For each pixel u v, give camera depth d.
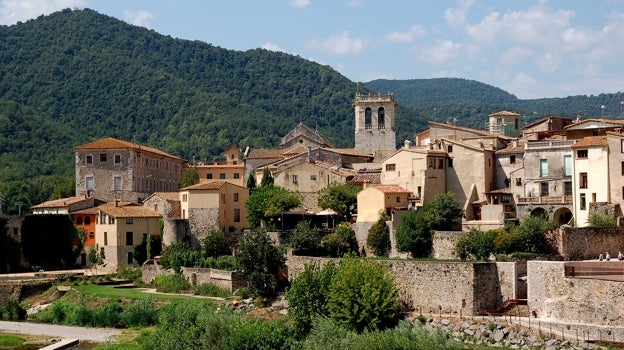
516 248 130.12
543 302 110.19
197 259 163.88
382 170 172.12
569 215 146.88
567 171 147.62
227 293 149.12
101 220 182.62
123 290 161.25
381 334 101.94
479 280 116.56
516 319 109.62
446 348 97.44
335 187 171.12
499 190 160.62
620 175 138.25
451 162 166.00
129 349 123.38
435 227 146.50
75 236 187.00
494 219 152.25
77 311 149.75
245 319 115.62
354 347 100.31
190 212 176.50
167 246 175.38
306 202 184.25
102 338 136.25
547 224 132.75
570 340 102.06
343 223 161.75
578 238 128.38
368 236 151.50
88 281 168.12
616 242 130.38
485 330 109.06
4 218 183.75
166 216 183.75
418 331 101.88
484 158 162.25
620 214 137.25
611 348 98.44
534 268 111.69
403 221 145.88
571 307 106.06
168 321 123.44
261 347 107.62
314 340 104.81
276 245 155.50
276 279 143.38
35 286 166.00
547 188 149.75
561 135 159.38
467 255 132.38
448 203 149.00
